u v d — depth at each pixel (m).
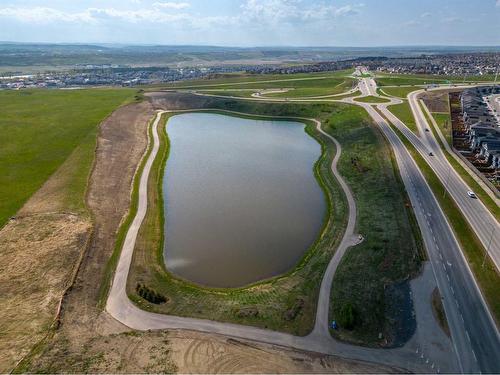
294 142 150.25
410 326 54.84
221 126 175.75
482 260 67.81
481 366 48.62
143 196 98.31
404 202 87.75
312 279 65.69
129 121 166.00
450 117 160.00
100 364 49.12
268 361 49.72
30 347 51.91
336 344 52.34
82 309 59.38
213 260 73.31
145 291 62.94
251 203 96.69
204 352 51.16
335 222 84.94
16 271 66.94
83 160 115.56
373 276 65.00
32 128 148.38
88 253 72.50
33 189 96.81
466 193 92.38
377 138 133.75
